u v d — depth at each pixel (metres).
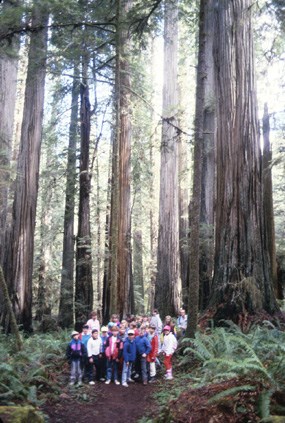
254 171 11.05
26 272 15.97
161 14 13.20
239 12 11.46
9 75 15.60
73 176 21.31
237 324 10.14
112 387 9.58
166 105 20.00
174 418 5.82
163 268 19.30
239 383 5.87
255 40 14.17
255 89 11.40
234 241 10.84
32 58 14.98
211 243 16.20
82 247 19.75
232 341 8.12
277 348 6.34
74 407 7.95
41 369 8.84
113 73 16.98
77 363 9.44
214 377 6.69
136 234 29.50
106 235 21.89
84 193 20.45
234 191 11.04
